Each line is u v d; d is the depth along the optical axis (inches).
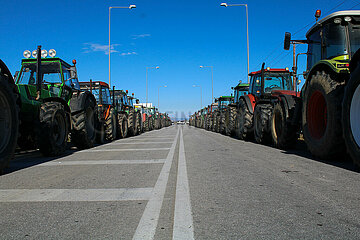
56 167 225.6
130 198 135.7
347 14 235.6
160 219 107.6
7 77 209.0
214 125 906.1
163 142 469.4
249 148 349.1
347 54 233.5
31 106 271.0
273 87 451.2
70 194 143.6
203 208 119.0
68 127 325.4
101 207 122.6
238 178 174.2
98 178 181.3
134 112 751.7
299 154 281.0
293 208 116.9
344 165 211.0
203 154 294.4
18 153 326.6
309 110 251.3
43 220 107.6
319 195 134.3
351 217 105.8
